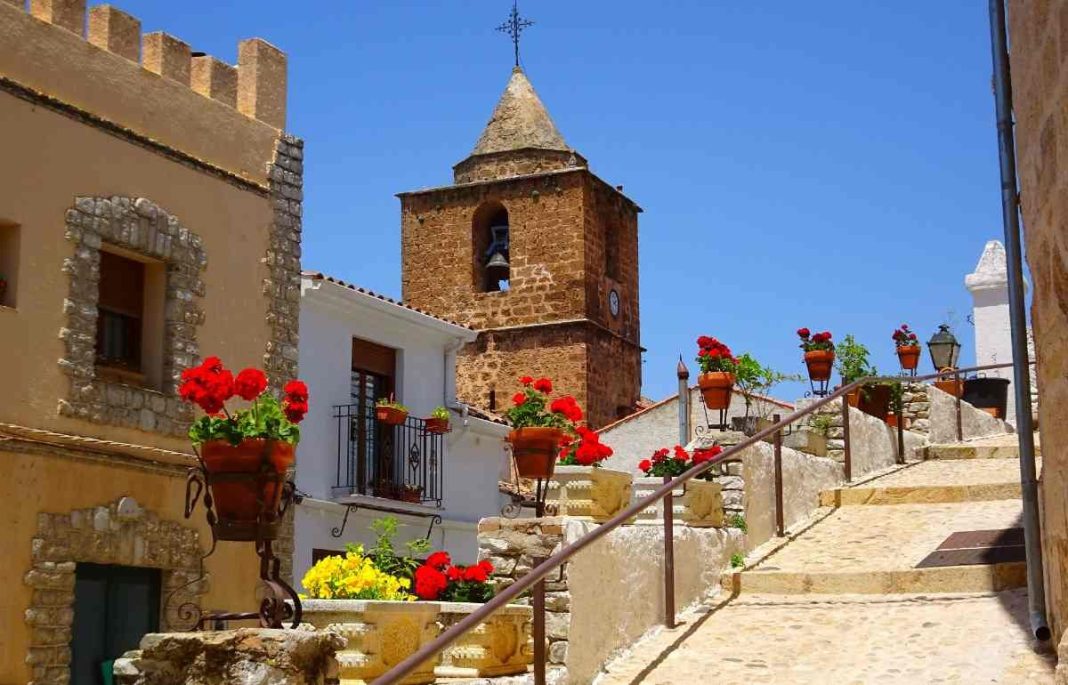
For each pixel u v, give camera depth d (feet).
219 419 28.89
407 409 80.28
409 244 148.46
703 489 42.16
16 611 51.62
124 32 59.62
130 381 59.26
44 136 54.85
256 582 62.64
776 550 43.55
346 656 32.22
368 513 77.56
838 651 33.14
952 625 33.65
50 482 53.47
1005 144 30.91
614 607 34.94
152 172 59.72
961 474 52.16
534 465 44.04
